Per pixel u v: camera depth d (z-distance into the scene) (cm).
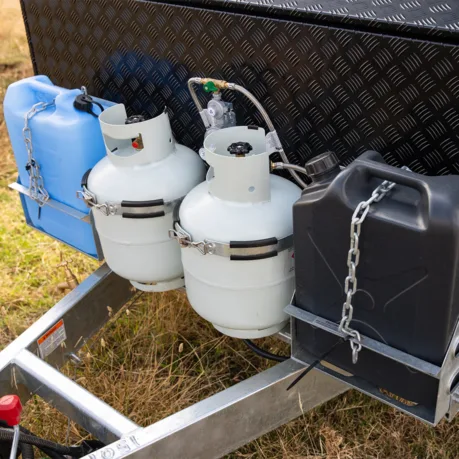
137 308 285
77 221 245
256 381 189
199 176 215
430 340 154
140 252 217
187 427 178
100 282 241
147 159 208
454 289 145
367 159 159
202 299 199
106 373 257
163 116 206
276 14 188
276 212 185
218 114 210
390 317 159
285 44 190
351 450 224
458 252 140
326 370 188
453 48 158
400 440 227
